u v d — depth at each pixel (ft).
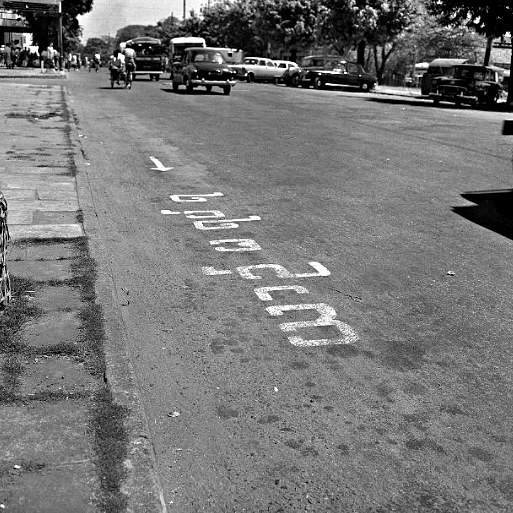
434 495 10.19
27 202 26.84
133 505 9.07
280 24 189.57
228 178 33.91
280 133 52.03
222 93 98.48
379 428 11.97
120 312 16.11
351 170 37.11
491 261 21.81
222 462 10.78
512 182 35.14
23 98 74.64
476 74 101.30
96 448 10.25
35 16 169.99
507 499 10.18
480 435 11.88
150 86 112.37
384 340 15.64
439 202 30.04
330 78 135.95
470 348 15.38
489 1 94.43
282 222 25.79
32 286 16.98
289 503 9.84
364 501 9.96
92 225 23.80
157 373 13.66
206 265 20.48
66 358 13.20
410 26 155.63
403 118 69.67
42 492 9.18
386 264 21.15
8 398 11.57
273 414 12.28
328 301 17.88
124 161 37.96
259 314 16.88
